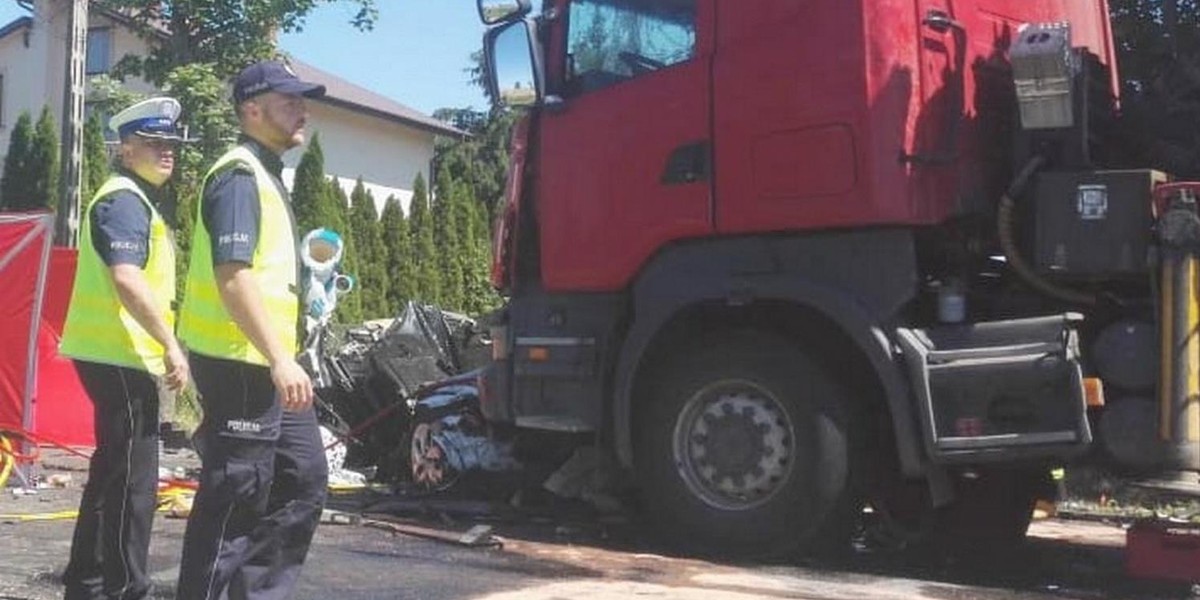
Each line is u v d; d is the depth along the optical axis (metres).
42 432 10.48
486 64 7.25
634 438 6.97
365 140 35.28
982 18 6.73
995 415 6.06
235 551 4.27
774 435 6.54
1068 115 6.12
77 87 16.92
